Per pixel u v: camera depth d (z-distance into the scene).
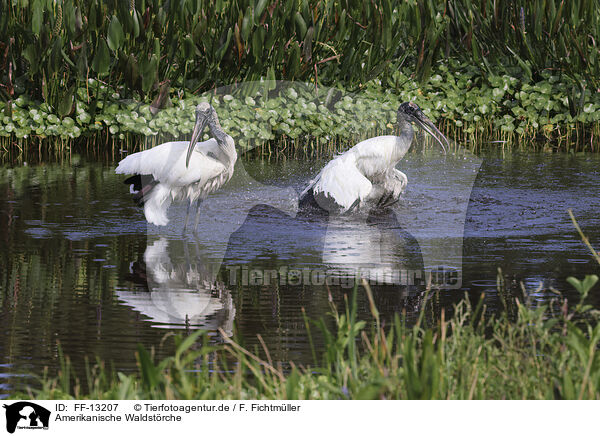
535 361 6.20
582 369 5.93
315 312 8.61
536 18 21.30
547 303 8.77
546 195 14.57
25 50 18.80
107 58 18.45
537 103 21.17
